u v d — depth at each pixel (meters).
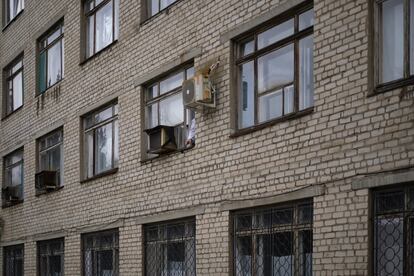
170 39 11.27
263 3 9.12
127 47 12.65
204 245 9.90
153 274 11.41
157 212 11.25
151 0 12.30
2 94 19.73
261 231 8.94
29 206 17.16
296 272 8.26
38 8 17.38
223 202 9.57
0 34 20.22
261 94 9.27
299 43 8.66
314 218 7.88
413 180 6.69
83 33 14.82
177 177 10.79
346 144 7.56
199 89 9.77
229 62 9.71
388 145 7.02
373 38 7.45
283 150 8.54
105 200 13.09
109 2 13.77
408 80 6.93
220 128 9.79
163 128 10.98
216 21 10.07
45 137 16.70
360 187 7.29
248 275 9.12
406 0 7.19
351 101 7.55
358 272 7.23
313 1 8.29
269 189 8.71
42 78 17.11
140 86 12.13
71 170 14.77
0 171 19.53
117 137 13.05
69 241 14.58
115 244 12.78
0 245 19.08
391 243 7.00
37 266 16.47
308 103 8.42
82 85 14.46
